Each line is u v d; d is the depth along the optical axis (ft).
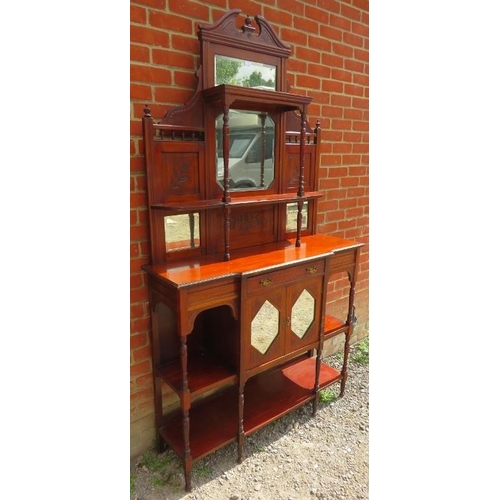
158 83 5.13
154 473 5.70
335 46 7.45
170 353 6.14
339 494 5.39
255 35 5.69
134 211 5.24
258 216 6.58
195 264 5.46
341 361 8.91
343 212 8.52
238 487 5.49
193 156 5.49
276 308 5.74
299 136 6.85
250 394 6.89
